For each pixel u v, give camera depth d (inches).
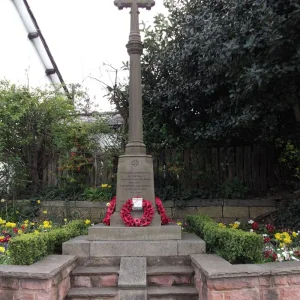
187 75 284.7
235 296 134.9
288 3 188.2
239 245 153.4
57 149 327.0
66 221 271.9
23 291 134.0
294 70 200.1
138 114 214.5
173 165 299.9
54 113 315.6
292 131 273.1
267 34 190.4
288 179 301.4
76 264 173.6
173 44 303.9
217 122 272.5
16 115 295.9
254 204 281.1
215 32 231.1
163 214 207.8
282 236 191.2
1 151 304.8
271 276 139.0
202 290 146.6
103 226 194.9
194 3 301.6
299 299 141.3
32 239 151.5
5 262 159.8
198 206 291.0
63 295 151.2
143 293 151.8
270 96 225.6
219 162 305.3
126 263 165.9
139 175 207.0
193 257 163.8
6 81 339.6
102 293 154.1
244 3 210.5
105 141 327.3
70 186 318.3
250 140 301.6
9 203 308.8
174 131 318.7
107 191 304.8
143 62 322.3
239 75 221.8
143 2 218.4
